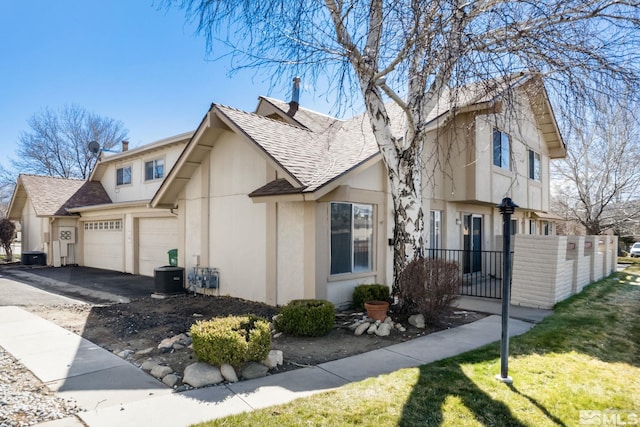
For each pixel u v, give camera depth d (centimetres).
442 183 1198
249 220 991
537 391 430
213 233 1091
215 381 457
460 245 1277
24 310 891
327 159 938
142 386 452
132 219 1619
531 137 1595
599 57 600
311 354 574
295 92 1395
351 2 591
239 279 1012
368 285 888
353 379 471
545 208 1753
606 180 1961
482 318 796
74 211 1870
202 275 1091
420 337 657
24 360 545
